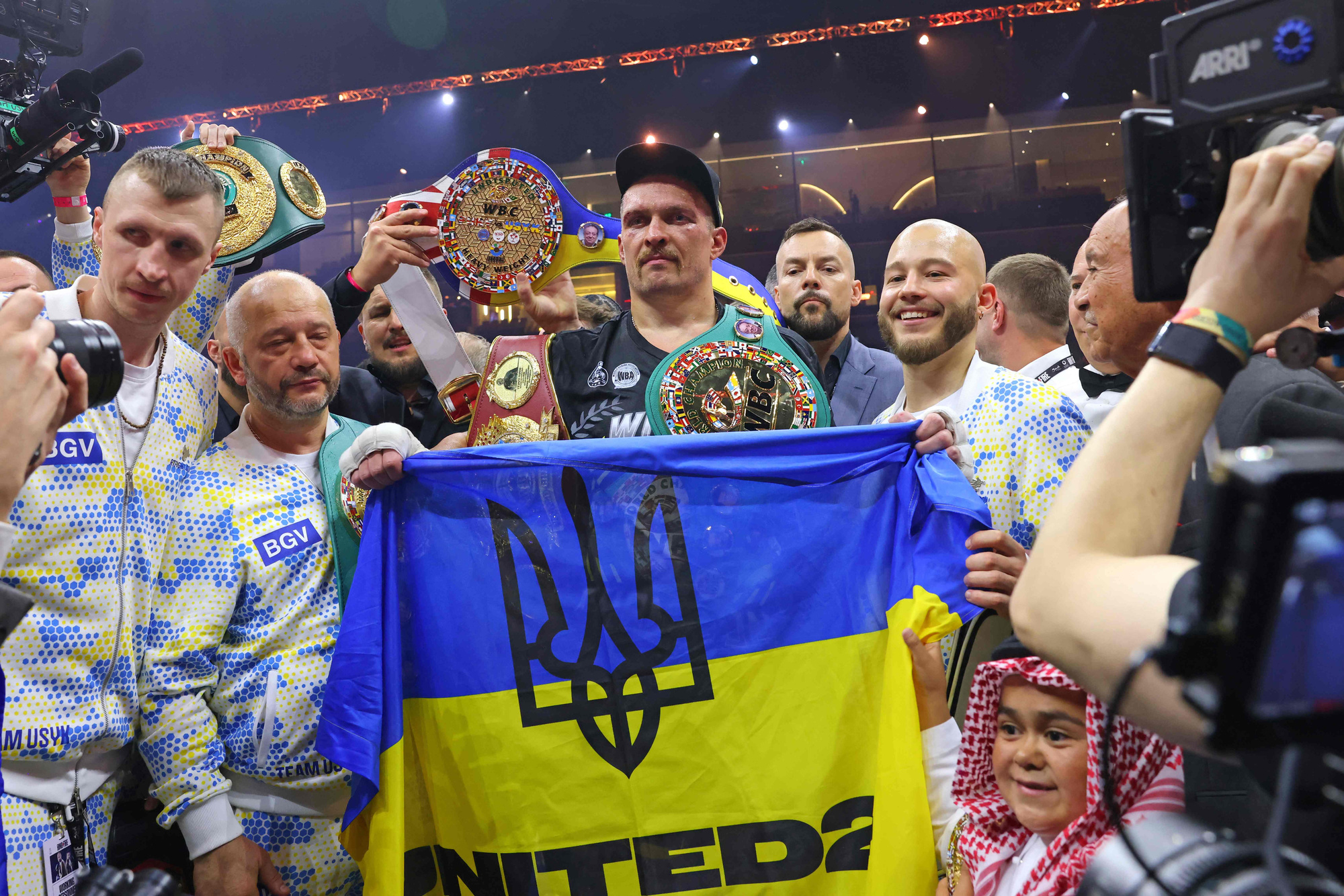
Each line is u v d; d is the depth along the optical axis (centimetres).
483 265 273
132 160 220
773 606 204
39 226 1312
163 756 221
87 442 211
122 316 219
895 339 271
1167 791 147
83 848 208
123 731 215
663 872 194
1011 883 161
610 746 199
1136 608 80
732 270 379
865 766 197
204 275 280
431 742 203
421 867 200
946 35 1396
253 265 293
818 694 200
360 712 192
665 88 1445
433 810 201
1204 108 91
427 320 279
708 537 207
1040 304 369
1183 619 63
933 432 209
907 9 1369
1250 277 84
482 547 207
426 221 277
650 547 207
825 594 204
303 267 1518
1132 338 210
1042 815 155
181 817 222
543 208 273
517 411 244
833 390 412
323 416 263
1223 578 60
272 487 246
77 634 205
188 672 227
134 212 214
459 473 209
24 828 197
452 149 1470
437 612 206
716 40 1405
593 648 203
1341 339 94
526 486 209
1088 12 1349
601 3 1374
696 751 198
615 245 272
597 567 206
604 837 195
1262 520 57
